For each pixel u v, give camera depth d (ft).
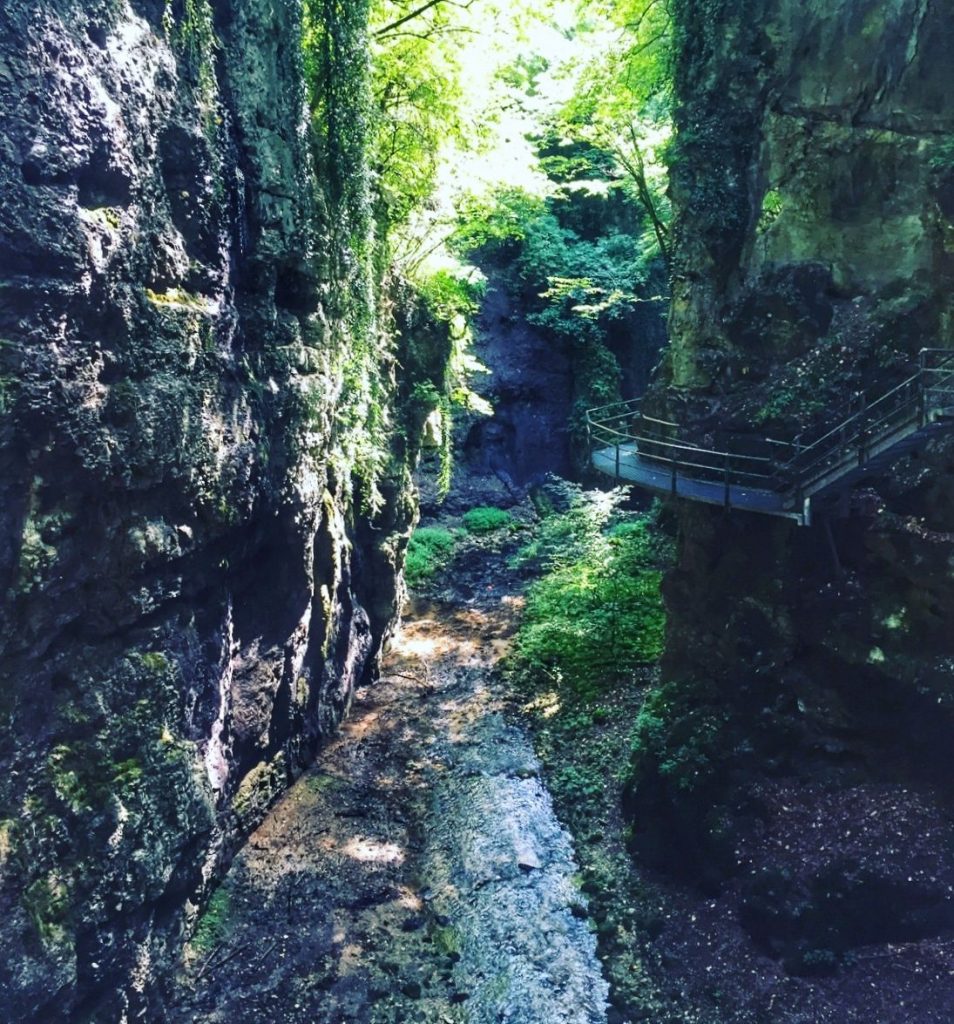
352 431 48.70
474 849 40.63
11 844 20.77
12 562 21.08
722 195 42.04
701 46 42.96
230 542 33.45
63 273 21.34
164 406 26.86
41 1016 21.52
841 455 34.63
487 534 89.92
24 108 20.06
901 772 34.86
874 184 37.91
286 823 41.04
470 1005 31.45
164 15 27.53
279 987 31.50
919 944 31.19
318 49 43.34
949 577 32.86
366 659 58.54
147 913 26.86
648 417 46.16
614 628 57.72
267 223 35.73
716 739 38.06
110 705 25.11
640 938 34.58
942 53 35.91
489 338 99.60
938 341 36.06
